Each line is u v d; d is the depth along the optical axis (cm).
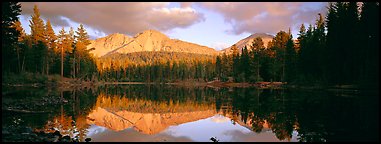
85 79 9088
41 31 6606
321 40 5616
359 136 1312
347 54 4234
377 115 1866
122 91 6069
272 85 7244
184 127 1792
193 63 15012
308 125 1612
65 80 6969
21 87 4541
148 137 1452
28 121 1750
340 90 4112
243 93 4741
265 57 8181
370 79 3600
